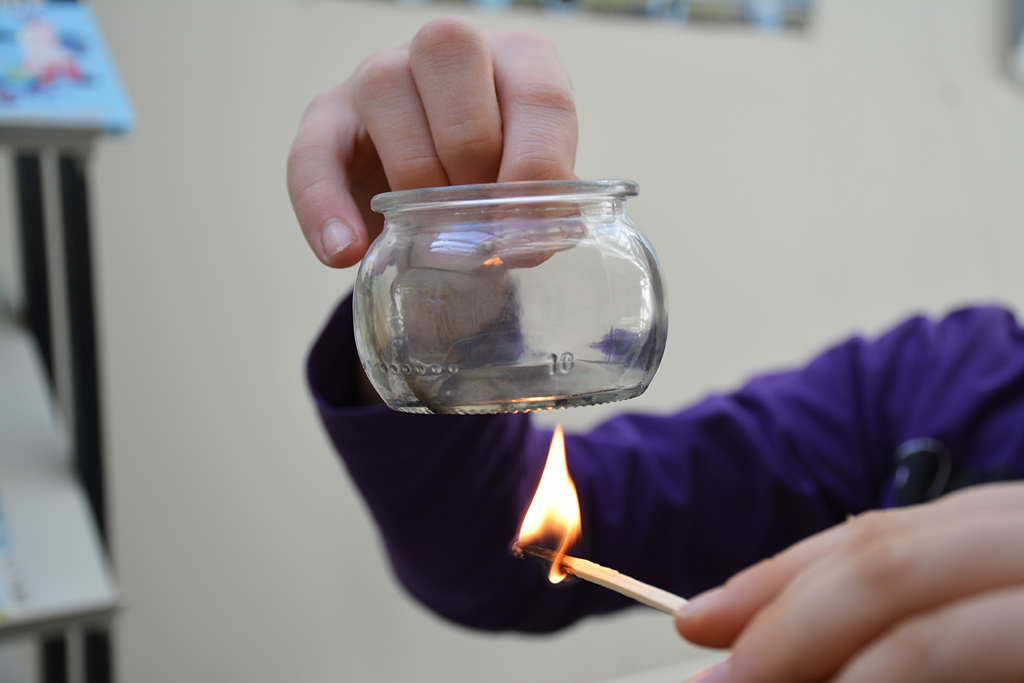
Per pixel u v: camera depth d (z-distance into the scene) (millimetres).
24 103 501
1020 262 1271
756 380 648
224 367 844
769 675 213
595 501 493
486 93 280
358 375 381
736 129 1080
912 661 202
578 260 259
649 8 1012
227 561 854
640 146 1022
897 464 550
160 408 816
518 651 1000
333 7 864
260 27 833
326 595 904
